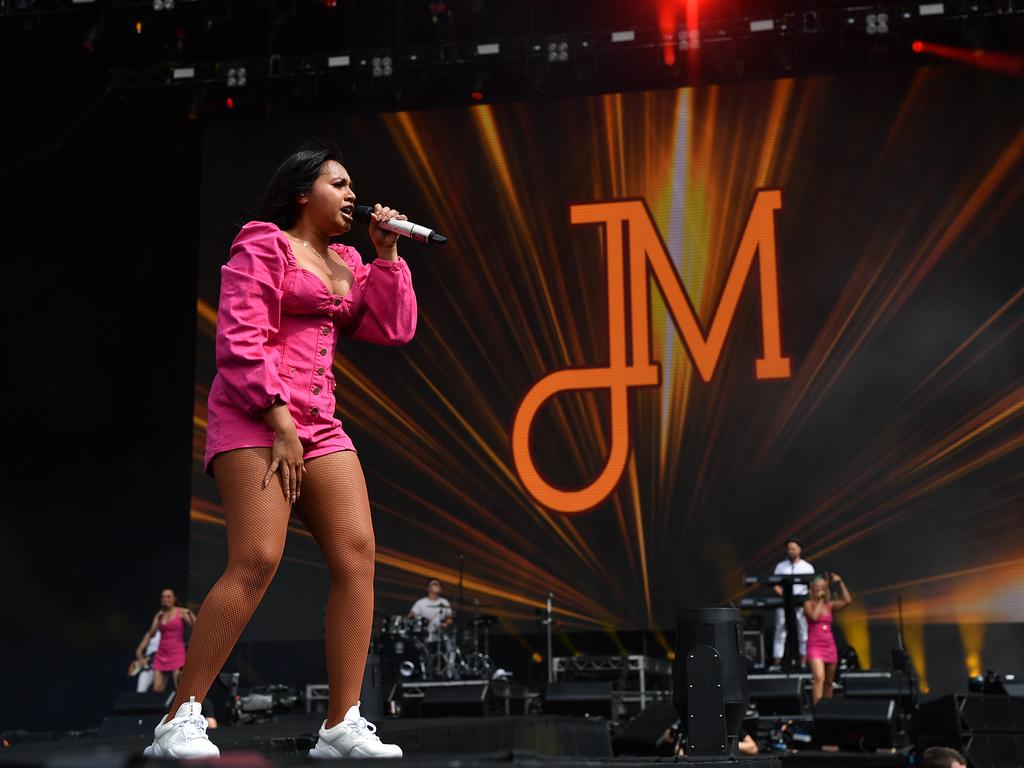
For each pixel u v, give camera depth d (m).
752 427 10.03
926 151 10.20
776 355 10.11
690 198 10.51
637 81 11.29
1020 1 9.66
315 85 10.67
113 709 7.51
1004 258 9.88
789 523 9.80
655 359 10.27
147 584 12.09
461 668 9.57
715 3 10.38
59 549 12.24
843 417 9.91
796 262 10.24
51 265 12.14
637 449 10.14
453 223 10.76
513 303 10.55
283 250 2.26
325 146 2.46
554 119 10.82
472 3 10.29
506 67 10.49
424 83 10.66
